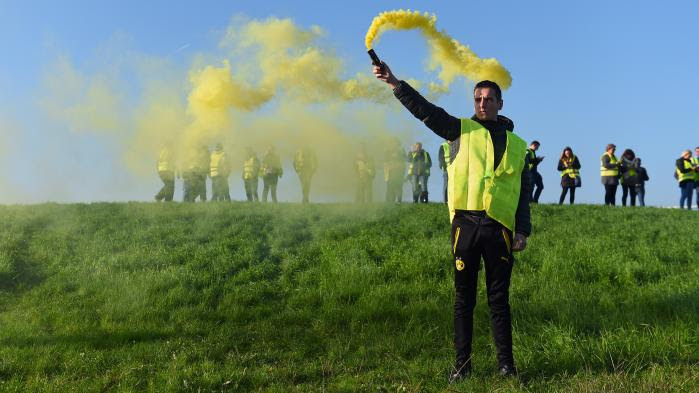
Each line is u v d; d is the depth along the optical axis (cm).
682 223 1365
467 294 436
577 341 502
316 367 493
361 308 690
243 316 702
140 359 524
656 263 900
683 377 407
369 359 515
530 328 568
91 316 698
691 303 629
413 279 838
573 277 838
